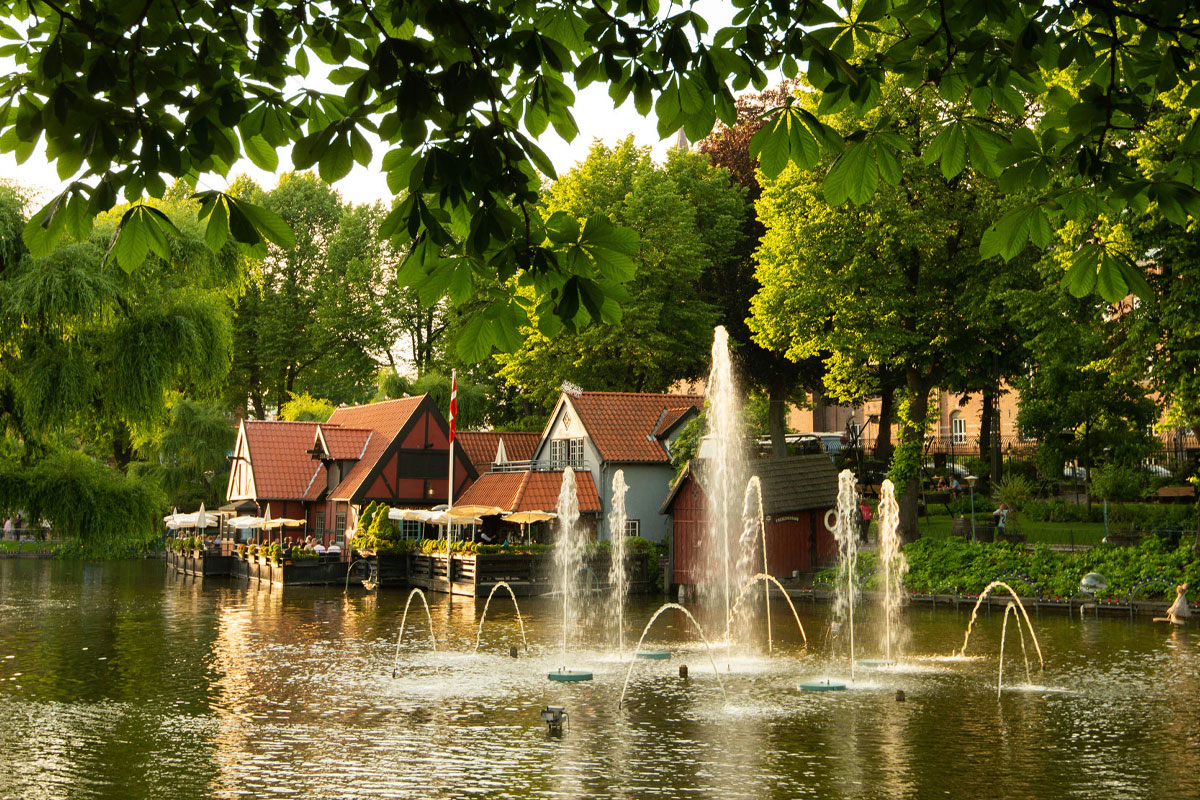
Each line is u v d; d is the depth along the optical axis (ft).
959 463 194.59
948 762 48.78
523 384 194.80
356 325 247.70
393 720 58.80
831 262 139.44
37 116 13.69
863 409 254.68
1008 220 16.08
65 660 81.97
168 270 100.68
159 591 148.25
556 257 14.69
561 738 54.19
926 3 15.46
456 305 14.96
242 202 14.02
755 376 190.70
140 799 42.83
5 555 228.84
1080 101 15.70
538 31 15.26
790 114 15.14
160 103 14.35
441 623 108.47
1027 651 84.48
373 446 187.73
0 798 43.06
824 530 145.18
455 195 14.05
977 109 16.90
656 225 181.57
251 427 201.05
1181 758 49.29
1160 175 15.84
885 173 15.52
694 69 15.29
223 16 14.84
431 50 14.49
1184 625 99.55
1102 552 117.50
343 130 13.82
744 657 82.64
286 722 58.34
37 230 13.67
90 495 102.78
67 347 91.81
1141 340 104.27
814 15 15.67
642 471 163.22
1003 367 152.56
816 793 43.75
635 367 192.65
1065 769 47.39
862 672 74.49
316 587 156.35
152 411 97.66
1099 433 145.89
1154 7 15.57
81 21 13.87
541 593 141.59
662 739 53.78
